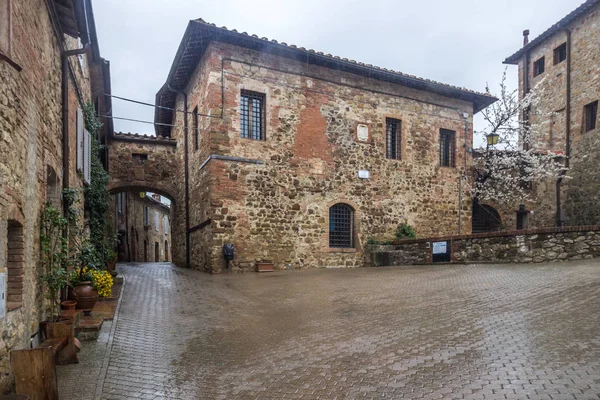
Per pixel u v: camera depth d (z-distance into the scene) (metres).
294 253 13.22
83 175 9.11
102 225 11.72
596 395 3.12
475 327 5.25
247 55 12.86
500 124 17.33
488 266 10.46
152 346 5.25
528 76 19.17
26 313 4.41
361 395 3.53
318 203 13.75
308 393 3.66
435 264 12.41
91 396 3.74
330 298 7.91
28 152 4.60
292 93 13.53
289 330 5.82
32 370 3.30
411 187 15.45
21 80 4.31
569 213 16.84
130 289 9.50
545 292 6.75
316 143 13.84
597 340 4.33
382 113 15.10
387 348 4.71
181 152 15.72
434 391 3.48
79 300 6.36
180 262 15.94
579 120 16.44
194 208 14.21
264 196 12.86
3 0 3.90
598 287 6.62
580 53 16.42
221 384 3.99
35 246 4.96
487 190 17.06
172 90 15.76
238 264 12.30
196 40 12.46
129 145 15.88
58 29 6.58
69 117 7.59
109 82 12.96
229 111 12.49
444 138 16.69
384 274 10.90
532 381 3.47
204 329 6.05
